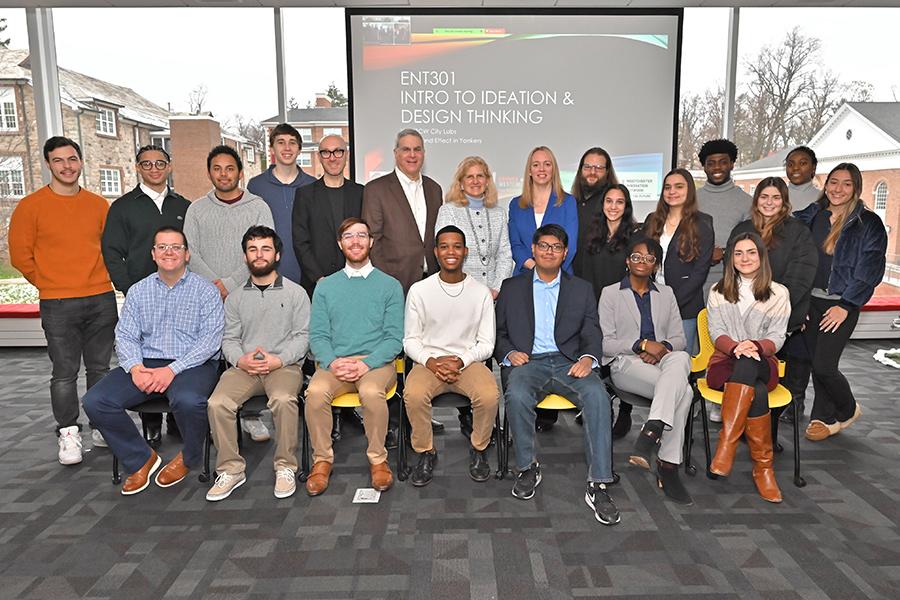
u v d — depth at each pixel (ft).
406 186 10.69
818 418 10.52
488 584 6.45
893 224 17.48
